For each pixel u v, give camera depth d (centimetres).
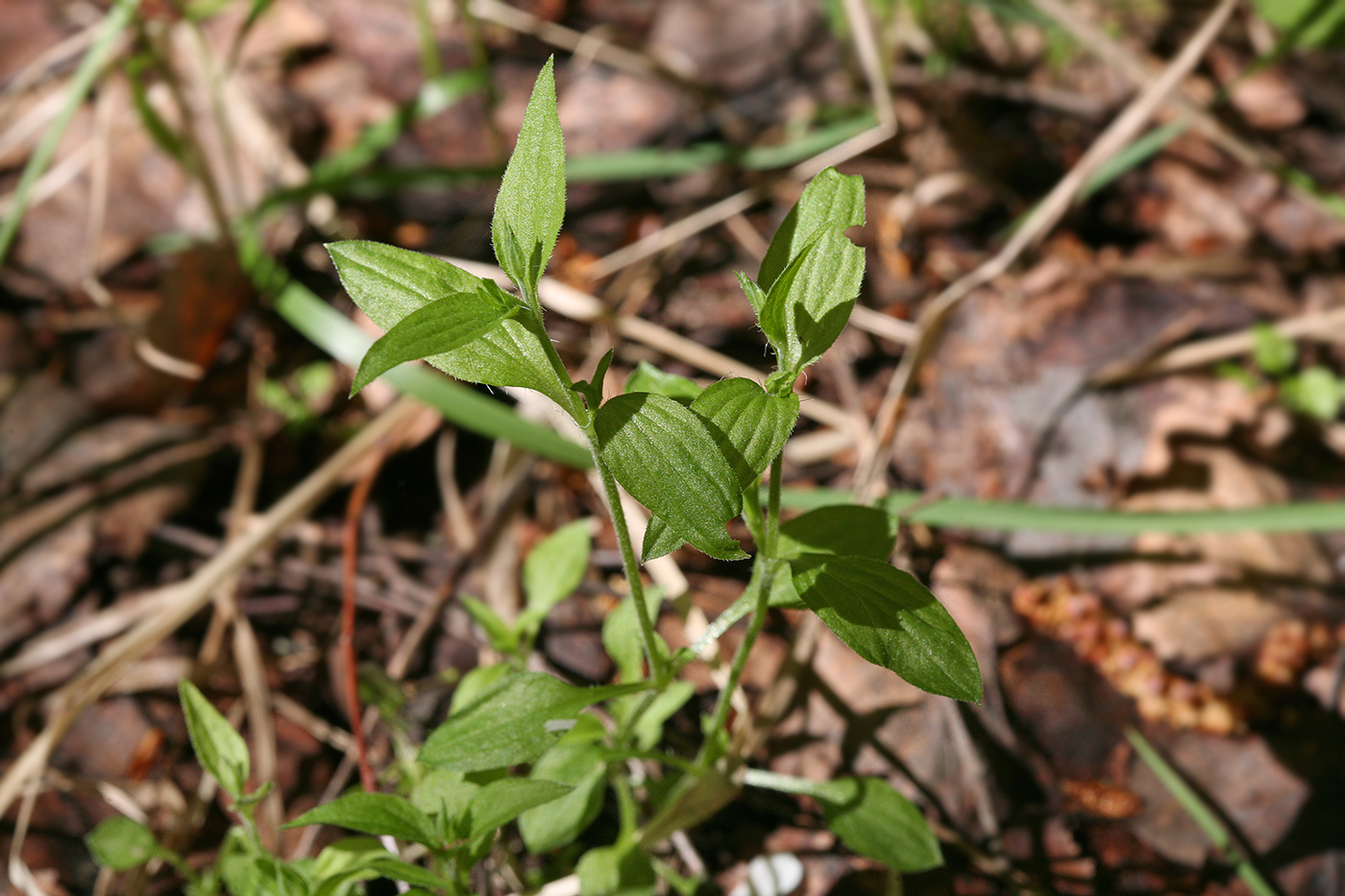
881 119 51
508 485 44
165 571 43
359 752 39
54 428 45
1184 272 52
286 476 45
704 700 40
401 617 42
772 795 40
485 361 31
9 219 44
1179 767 40
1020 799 40
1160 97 46
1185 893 39
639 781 39
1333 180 58
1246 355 48
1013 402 47
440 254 50
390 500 45
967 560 43
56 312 49
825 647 41
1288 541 44
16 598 42
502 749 33
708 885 38
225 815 39
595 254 52
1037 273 51
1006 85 61
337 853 35
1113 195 56
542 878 38
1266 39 65
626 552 33
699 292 50
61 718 39
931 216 55
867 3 61
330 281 51
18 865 38
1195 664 42
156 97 56
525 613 38
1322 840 39
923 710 40
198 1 57
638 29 62
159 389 47
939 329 48
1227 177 57
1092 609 42
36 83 57
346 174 49
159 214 53
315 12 61
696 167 51
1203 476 45
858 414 46
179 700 41
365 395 48
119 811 39
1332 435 47
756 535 33
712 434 31
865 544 34
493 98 52
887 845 35
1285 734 41
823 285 32
